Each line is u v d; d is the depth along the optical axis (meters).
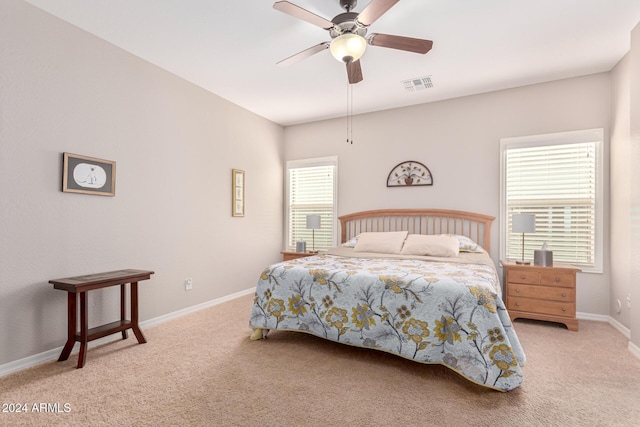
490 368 2.02
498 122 4.02
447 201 4.29
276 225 5.29
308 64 3.36
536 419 1.76
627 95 3.10
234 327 3.28
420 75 3.60
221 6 2.42
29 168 2.42
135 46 3.02
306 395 2.00
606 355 2.60
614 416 1.79
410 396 1.99
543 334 3.10
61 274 2.61
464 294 2.18
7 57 2.30
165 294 3.50
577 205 3.63
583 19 2.57
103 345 2.80
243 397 1.98
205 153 4.00
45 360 2.49
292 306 2.79
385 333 2.41
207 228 4.03
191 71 3.53
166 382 2.16
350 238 4.86
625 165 3.12
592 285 3.54
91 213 2.83
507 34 2.79
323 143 5.16
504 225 3.96
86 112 2.78
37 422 1.73
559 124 3.71
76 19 2.60
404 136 4.56
